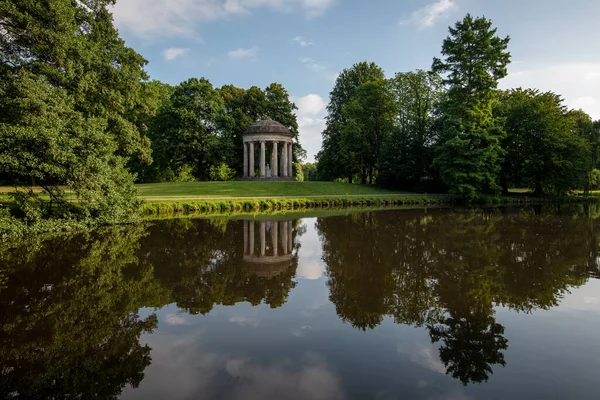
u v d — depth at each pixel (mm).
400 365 5238
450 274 10172
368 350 5727
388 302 7988
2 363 5438
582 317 7004
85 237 15633
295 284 9398
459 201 38562
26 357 5633
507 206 35250
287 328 6617
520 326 6617
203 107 47344
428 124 45438
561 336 6176
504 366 5184
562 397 4410
